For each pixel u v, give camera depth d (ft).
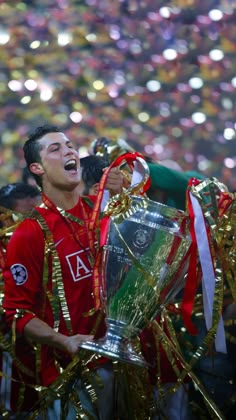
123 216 31.37
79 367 31.91
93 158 38.27
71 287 32.27
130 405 32.68
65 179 32.91
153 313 31.48
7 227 36.04
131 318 31.22
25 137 94.02
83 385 32.04
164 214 31.58
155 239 31.27
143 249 31.24
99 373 32.40
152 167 38.42
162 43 105.60
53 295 32.24
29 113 96.43
